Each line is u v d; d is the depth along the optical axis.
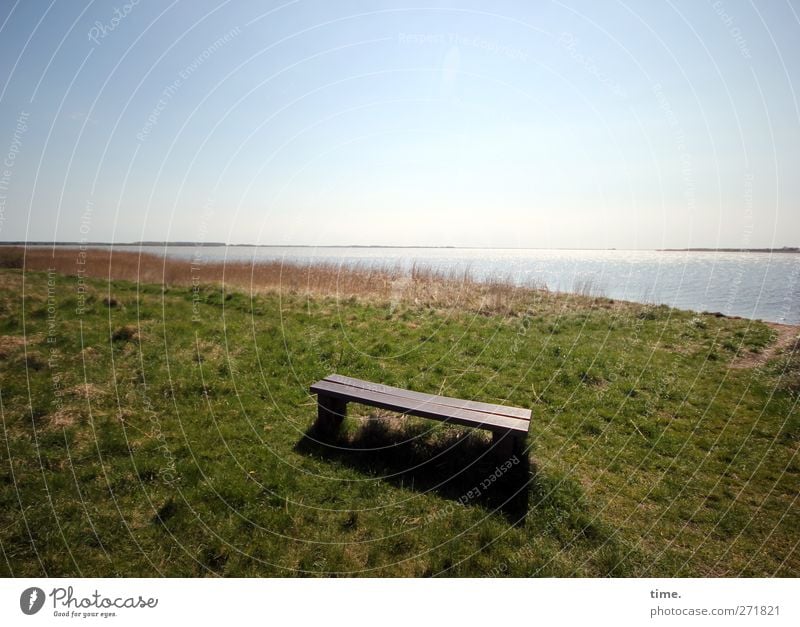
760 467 3.79
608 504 3.29
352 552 2.80
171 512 3.02
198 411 4.43
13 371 4.80
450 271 12.80
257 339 6.68
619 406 4.92
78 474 3.31
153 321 7.09
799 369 5.80
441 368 5.99
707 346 6.98
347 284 11.27
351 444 3.98
